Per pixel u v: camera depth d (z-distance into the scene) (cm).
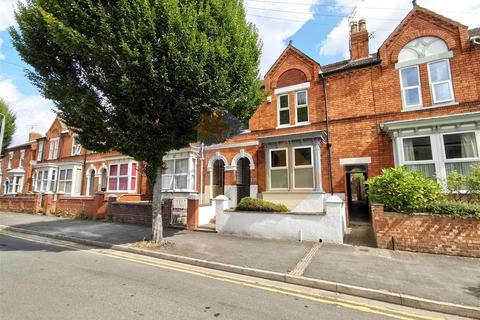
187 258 710
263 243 887
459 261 670
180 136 884
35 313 393
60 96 799
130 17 703
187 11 754
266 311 422
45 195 1822
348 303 468
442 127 1003
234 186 1490
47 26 713
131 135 785
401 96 1152
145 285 525
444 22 1111
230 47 832
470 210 727
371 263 657
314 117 1328
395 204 808
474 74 1034
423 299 456
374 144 1173
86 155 2372
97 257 755
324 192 1167
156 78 727
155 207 898
